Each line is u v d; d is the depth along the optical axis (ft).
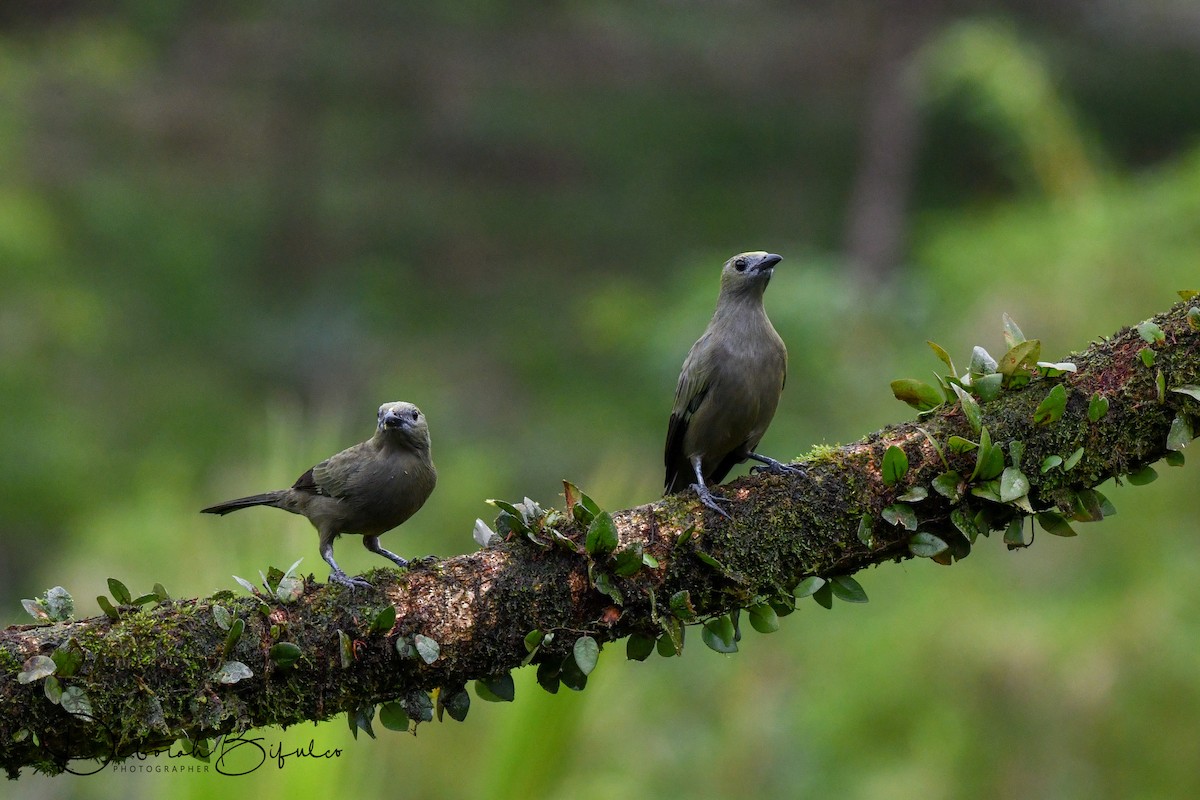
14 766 16.83
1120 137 82.64
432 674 17.83
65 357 74.64
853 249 82.38
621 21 92.58
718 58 92.38
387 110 95.09
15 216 69.36
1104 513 19.01
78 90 85.76
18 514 65.72
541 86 94.53
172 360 82.33
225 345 85.05
